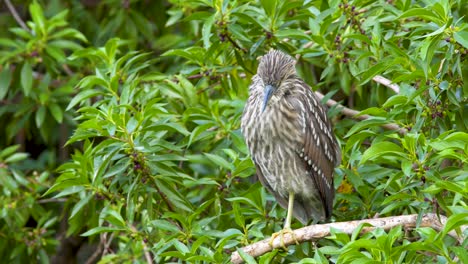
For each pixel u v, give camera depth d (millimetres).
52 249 15773
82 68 16734
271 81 12250
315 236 10703
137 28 17172
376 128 12352
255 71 13344
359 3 12312
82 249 19438
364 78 11016
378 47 11812
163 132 12000
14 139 19141
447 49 10492
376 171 11438
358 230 9578
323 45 12602
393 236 9258
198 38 15898
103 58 13320
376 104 13477
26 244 15469
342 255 9211
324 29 12328
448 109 10648
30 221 18672
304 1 11938
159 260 12227
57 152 19594
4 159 16891
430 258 10055
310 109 12508
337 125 12797
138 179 11500
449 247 9281
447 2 10336
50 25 15961
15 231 15492
